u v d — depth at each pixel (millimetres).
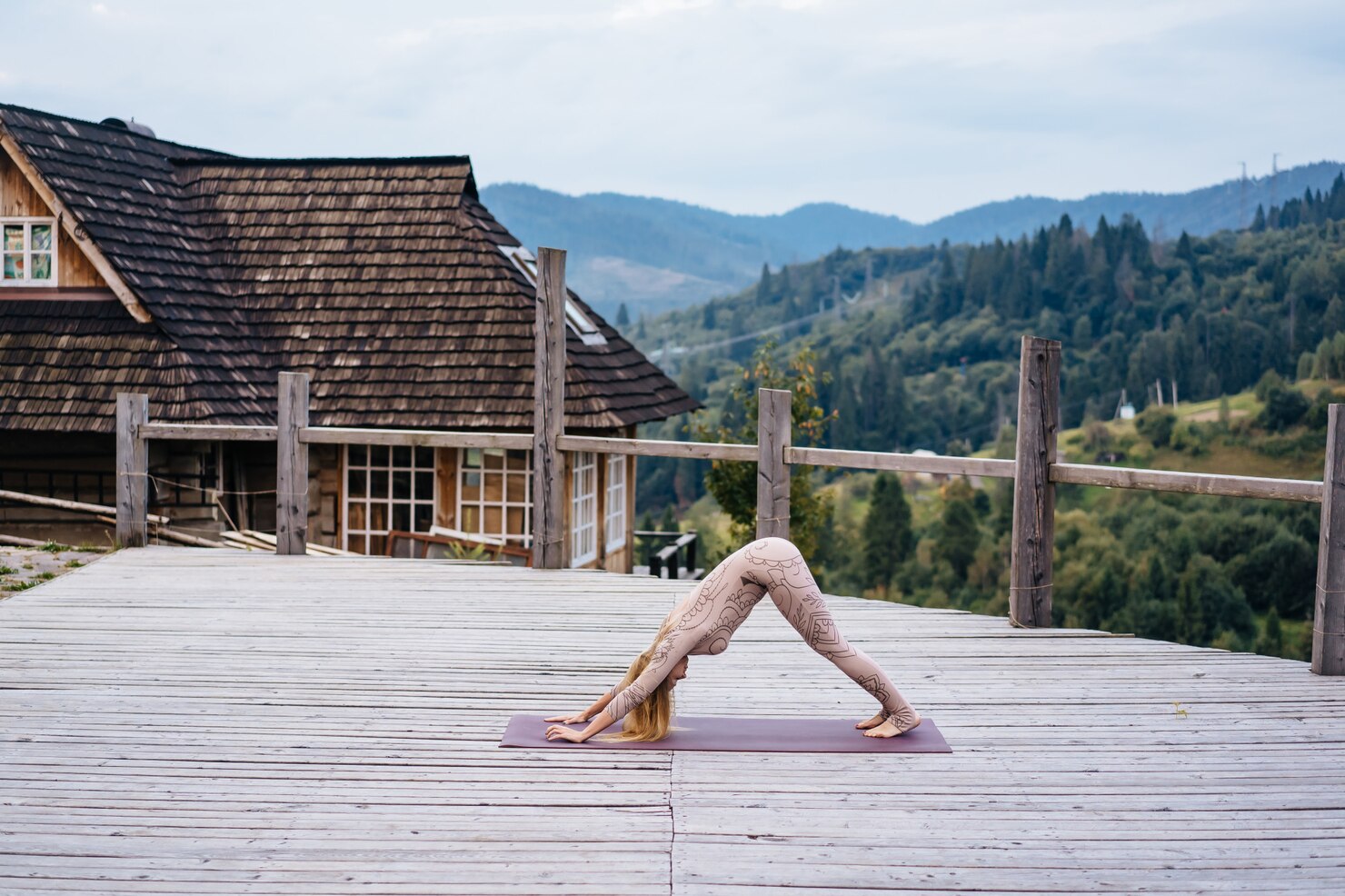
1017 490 6605
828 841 3811
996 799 4180
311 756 4531
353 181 15531
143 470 9031
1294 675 5727
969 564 63906
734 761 4547
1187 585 52594
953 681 5605
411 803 4090
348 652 6027
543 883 3502
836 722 4977
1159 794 4227
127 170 14953
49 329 13398
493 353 13727
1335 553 5668
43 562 8562
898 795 4207
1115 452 70062
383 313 14219
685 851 3734
